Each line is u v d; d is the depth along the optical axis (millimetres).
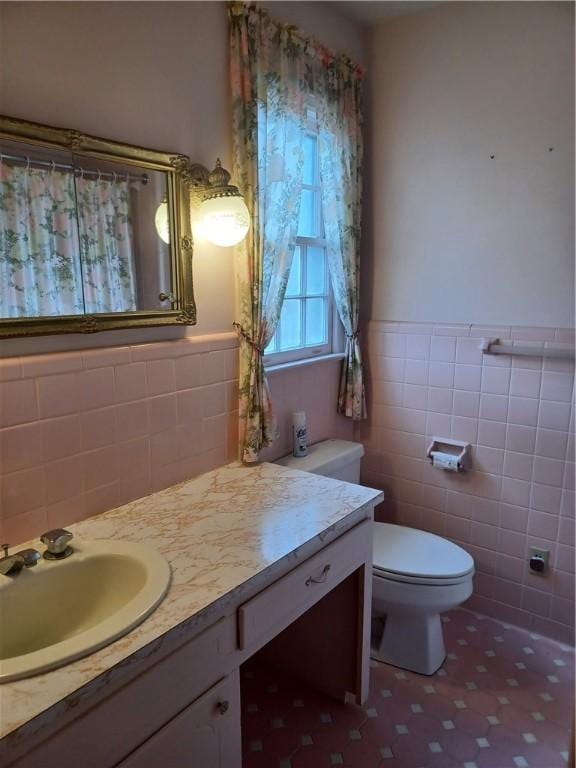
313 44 1975
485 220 2145
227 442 1889
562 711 1834
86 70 1351
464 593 1906
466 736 1731
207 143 1685
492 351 2164
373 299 2490
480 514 2326
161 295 1586
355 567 1628
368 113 2367
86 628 1226
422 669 1997
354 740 1715
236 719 1233
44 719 816
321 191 2254
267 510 1540
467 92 2113
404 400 2461
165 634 998
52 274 1322
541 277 2055
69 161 1330
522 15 1966
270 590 1276
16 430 1292
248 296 1814
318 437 2395
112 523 1448
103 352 1455
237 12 1684
